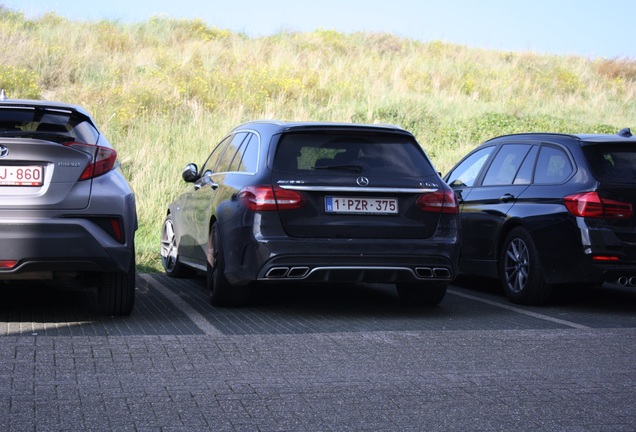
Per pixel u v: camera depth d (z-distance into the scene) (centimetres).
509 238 795
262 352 514
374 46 3142
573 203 729
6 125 593
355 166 664
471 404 405
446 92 2298
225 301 699
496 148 884
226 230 677
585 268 720
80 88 1812
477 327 632
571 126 1998
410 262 661
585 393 430
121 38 2464
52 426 356
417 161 688
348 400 408
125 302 628
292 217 646
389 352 523
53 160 573
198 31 2878
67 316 634
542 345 555
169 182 1259
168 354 502
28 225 561
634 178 732
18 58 1977
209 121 1620
